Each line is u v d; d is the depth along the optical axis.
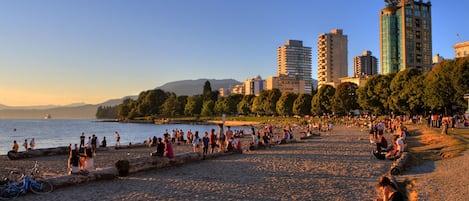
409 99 80.94
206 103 187.25
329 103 122.81
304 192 15.55
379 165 23.39
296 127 93.62
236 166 24.08
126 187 17.11
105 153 37.31
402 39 168.75
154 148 43.75
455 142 29.33
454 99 64.62
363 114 122.56
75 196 15.31
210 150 37.88
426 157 24.81
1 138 85.50
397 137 29.39
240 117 157.75
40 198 15.05
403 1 170.88
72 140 78.19
